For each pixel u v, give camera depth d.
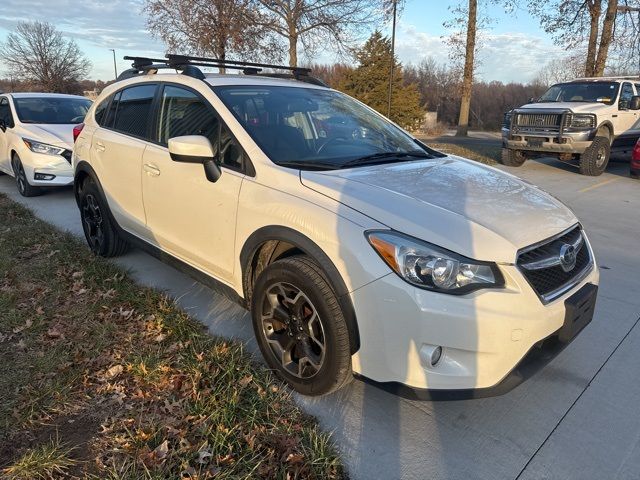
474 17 23.39
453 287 2.27
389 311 2.32
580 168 10.69
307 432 2.48
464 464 2.38
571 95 11.91
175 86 3.74
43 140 7.29
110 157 4.26
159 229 3.78
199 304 3.89
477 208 2.61
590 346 3.45
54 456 2.28
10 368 2.93
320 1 19.62
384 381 2.42
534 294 2.38
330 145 3.42
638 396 2.91
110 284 4.08
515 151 11.83
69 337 3.28
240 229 2.98
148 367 2.92
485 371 2.31
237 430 2.46
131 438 2.40
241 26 17.36
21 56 47.56
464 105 25.27
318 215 2.57
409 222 2.40
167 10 17.39
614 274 4.81
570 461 2.41
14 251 4.80
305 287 2.57
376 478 2.29
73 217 6.41
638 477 2.32
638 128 11.72
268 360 2.93
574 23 18.41
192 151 2.98
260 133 3.19
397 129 4.08
